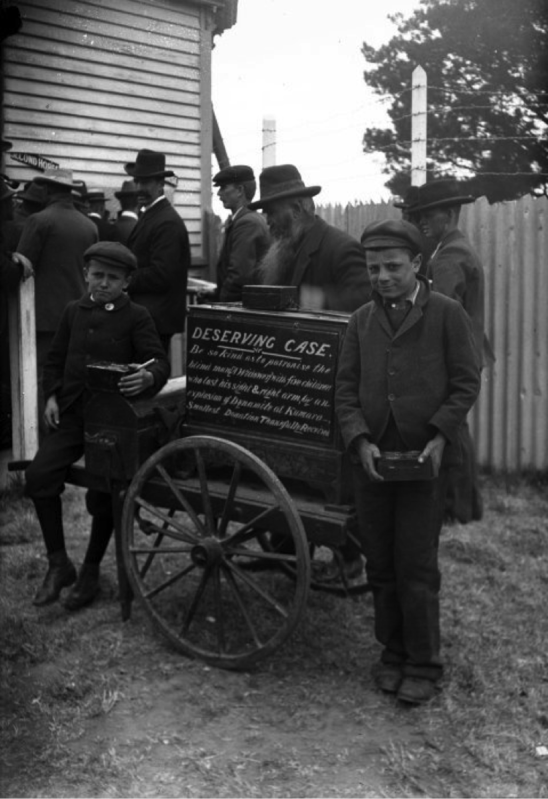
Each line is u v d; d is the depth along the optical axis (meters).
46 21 7.68
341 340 3.52
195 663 3.73
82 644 3.88
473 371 3.33
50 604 4.27
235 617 4.14
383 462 3.24
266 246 5.73
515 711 3.42
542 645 3.95
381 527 3.48
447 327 3.34
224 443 3.59
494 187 15.09
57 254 6.08
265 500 3.65
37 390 6.09
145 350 4.14
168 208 5.69
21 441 5.76
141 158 5.63
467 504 4.92
